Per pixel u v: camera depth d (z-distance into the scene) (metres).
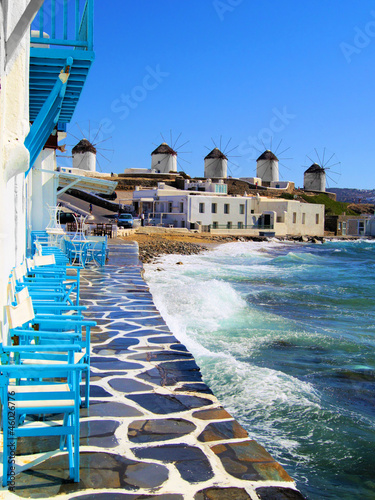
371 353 8.93
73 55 7.31
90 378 5.07
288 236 59.19
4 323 4.24
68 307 4.84
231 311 11.94
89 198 57.94
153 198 56.28
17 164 4.19
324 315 13.05
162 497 2.96
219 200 55.09
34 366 3.08
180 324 10.02
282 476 3.24
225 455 3.50
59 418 4.01
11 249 5.55
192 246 37.91
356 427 5.57
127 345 6.34
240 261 30.03
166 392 4.72
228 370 7.14
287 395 6.36
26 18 3.94
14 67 4.46
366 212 108.50
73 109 10.15
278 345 9.07
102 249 15.43
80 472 3.22
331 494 4.16
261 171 102.31
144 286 11.25
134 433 3.80
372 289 18.69
